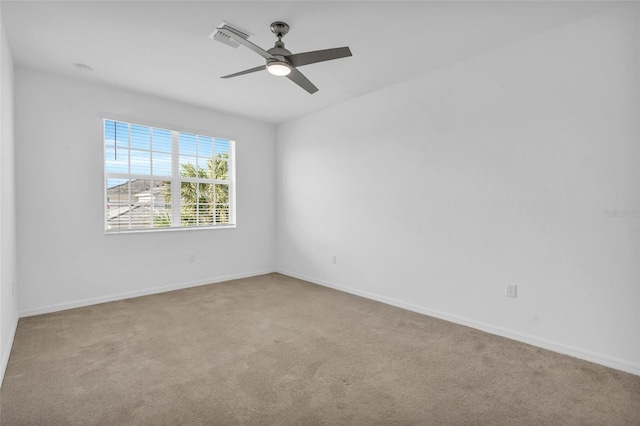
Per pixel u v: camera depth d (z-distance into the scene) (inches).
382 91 149.4
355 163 162.9
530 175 104.9
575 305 96.4
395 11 89.9
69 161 138.9
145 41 107.7
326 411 70.1
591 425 66.3
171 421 66.4
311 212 188.9
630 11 86.4
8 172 104.0
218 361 92.7
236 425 65.6
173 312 135.1
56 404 71.8
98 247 147.1
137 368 88.3
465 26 97.5
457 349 101.0
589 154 93.7
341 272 171.2
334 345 103.8
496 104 112.2
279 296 159.6
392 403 73.0
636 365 86.2
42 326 118.3
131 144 158.6
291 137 202.4
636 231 86.7
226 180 194.5
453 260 124.9
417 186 136.2
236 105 174.7
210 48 112.6
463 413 69.6
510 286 109.6
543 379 83.5
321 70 129.1
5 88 98.8
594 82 92.4
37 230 131.6
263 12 90.8
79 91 140.9
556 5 87.1
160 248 166.4
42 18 93.8
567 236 97.8
